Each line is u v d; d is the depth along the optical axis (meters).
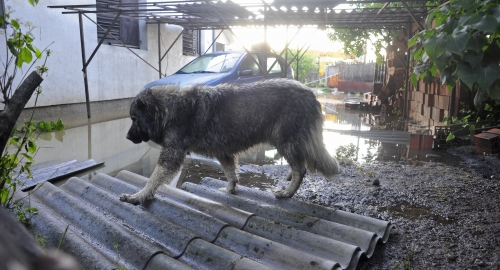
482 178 5.33
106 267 2.69
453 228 3.71
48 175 5.21
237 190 4.62
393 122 10.73
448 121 7.82
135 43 13.19
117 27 12.34
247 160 6.55
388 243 3.45
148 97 4.10
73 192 4.47
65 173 5.39
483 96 2.94
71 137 7.70
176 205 3.90
